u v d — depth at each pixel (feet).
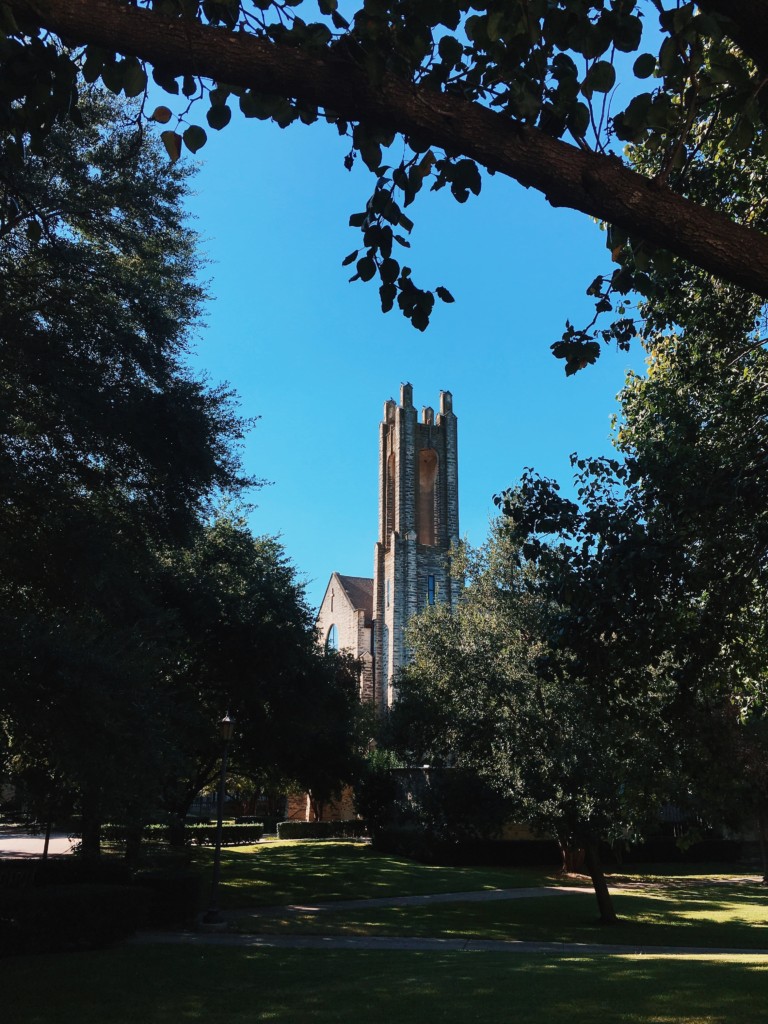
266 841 148.36
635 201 11.48
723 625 29.40
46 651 38.91
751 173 30.48
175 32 11.46
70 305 48.19
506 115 13.46
